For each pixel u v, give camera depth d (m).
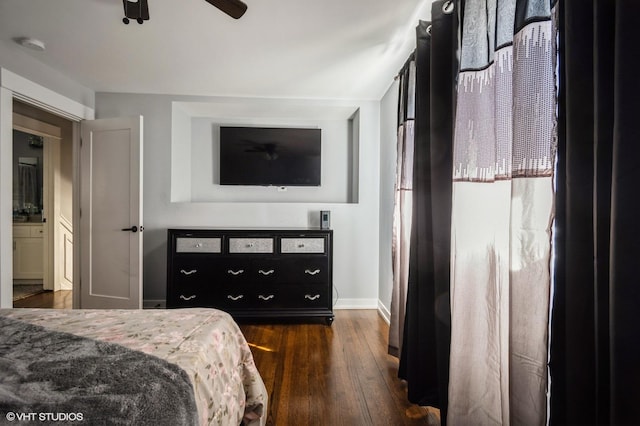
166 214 3.37
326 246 3.07
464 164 1.38
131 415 0.76
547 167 1.03
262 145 3.67
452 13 1.59
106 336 1.17
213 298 3.01
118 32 2.16
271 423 1.62
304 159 3.70
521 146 1.08
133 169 3.00
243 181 3.67
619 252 0.74
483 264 1.32
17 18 2.00
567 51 0.92
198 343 1.13
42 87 2.63
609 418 0.80
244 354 1.49
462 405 1.37
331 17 1.95
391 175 3.03
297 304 3.04
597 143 0.83
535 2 1.05
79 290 3.17
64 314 1.43
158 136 3.33
